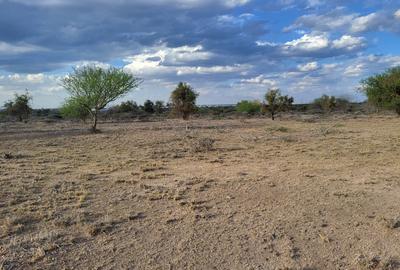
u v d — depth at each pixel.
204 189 10.08
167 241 6.97
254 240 7.00
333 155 16.53
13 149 20.16
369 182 10.72
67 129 35.25
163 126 38.84
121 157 16.61
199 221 7.80
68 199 9.18
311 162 14.60
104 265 6.18
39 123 49.78
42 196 9.41
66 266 6.11
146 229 7.44
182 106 49.78
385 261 6.30
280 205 8.72
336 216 8.07
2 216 7.92
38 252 6.40
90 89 31.56
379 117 55.34
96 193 9.74
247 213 8.23
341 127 34.91
